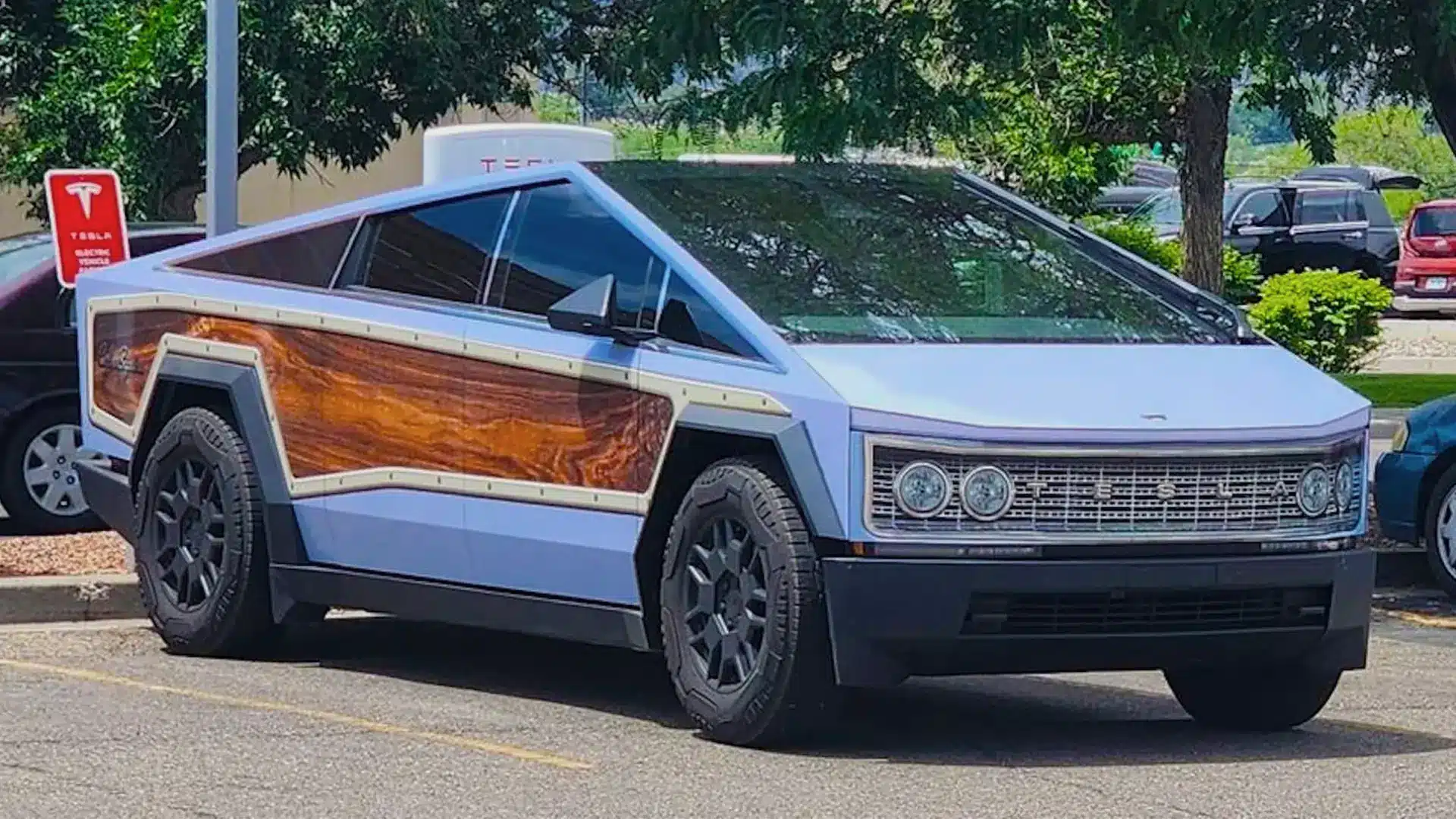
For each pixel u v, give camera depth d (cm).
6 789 744
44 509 1391
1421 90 1369
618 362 858
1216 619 814
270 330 999
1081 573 784
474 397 911
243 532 998
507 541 899
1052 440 785
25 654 1023
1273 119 2419
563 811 723
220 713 884
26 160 2164
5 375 1382
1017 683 1007
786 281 857
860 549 778
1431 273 4162
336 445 968
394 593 956
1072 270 921
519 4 2183
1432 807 749
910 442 776
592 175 914
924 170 997
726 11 1276
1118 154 2841
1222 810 738
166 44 2062
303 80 2084
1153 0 1205
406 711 897
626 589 861
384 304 955
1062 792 760
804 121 1271
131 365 1065
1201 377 846
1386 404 2344
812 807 730
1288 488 824
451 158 1619
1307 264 4366
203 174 2173
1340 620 835
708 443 837
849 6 1266
